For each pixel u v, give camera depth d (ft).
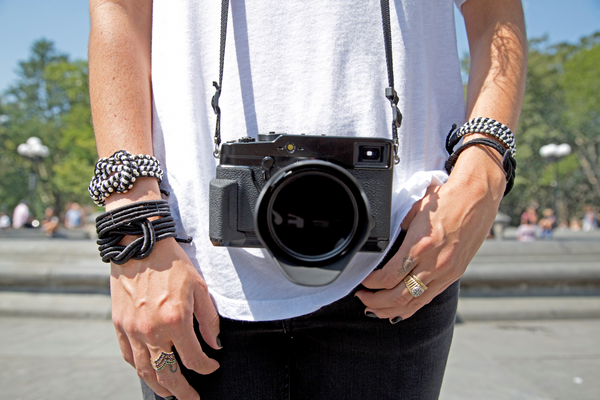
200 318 2.53
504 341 11.45
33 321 13.16
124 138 2.53
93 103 2.64
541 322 13.21
